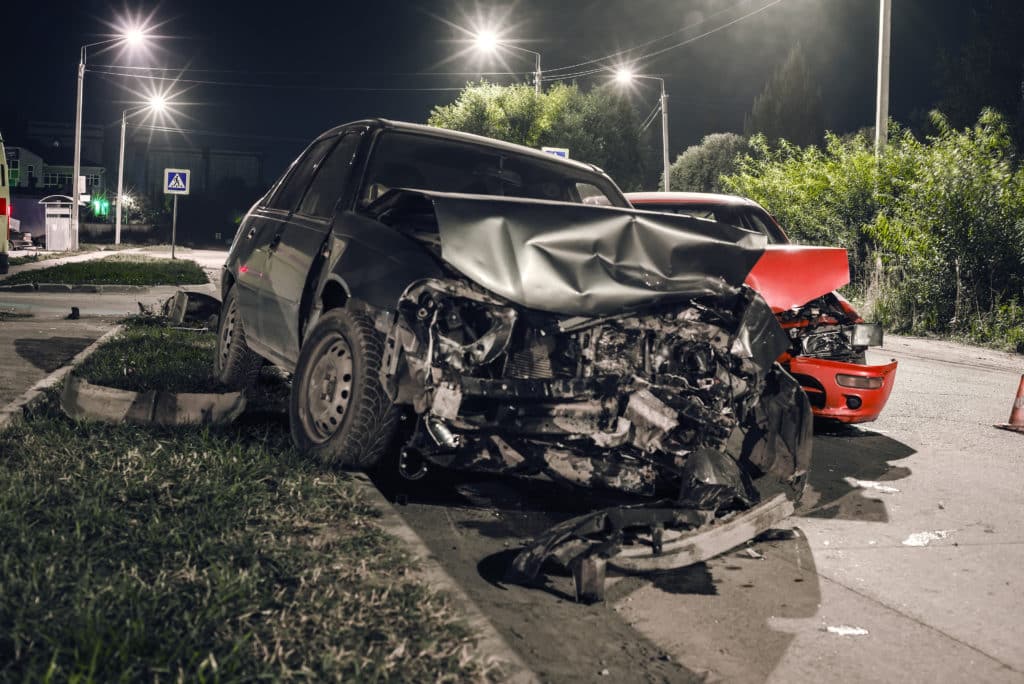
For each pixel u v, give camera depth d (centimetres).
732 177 2625
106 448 491
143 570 338
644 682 312
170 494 421
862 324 713
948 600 404
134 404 562
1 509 378
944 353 1434
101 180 8331
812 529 499
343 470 489
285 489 444
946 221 1669
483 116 4262
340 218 546
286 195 679
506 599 374
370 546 388
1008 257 1645
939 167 1700
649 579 412
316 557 366
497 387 447
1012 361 1384
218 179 9912
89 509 386
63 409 573
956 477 628
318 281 545
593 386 461
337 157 626
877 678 326
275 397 679
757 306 504
